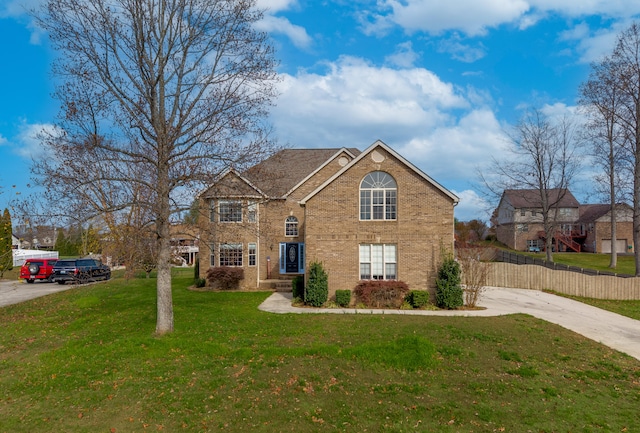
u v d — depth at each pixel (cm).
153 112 1468
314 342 1469
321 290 2186
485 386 1166
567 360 1393
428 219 2247
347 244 2275
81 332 1655
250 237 2905
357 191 2280
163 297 1550
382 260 2281
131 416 985
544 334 1666
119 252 1612
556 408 1057
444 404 1057
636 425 983
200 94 1516
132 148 1530
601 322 1998
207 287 2884
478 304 2338
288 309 2092
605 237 6228
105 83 1435
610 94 3506
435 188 2248
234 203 1655
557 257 5400
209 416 982
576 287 2967
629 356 1459
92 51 1408
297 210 3058
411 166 2244
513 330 1694
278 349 1359
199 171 1468
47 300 2431
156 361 1279
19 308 2198
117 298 2373
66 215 1395
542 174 4253
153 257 1587
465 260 2289
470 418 995
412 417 994
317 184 3080
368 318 1861
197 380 1153
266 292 2681
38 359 1355
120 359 1292
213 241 1745
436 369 1263
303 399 1063
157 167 1484
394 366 1258
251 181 1606
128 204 1451
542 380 1223
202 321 1756
